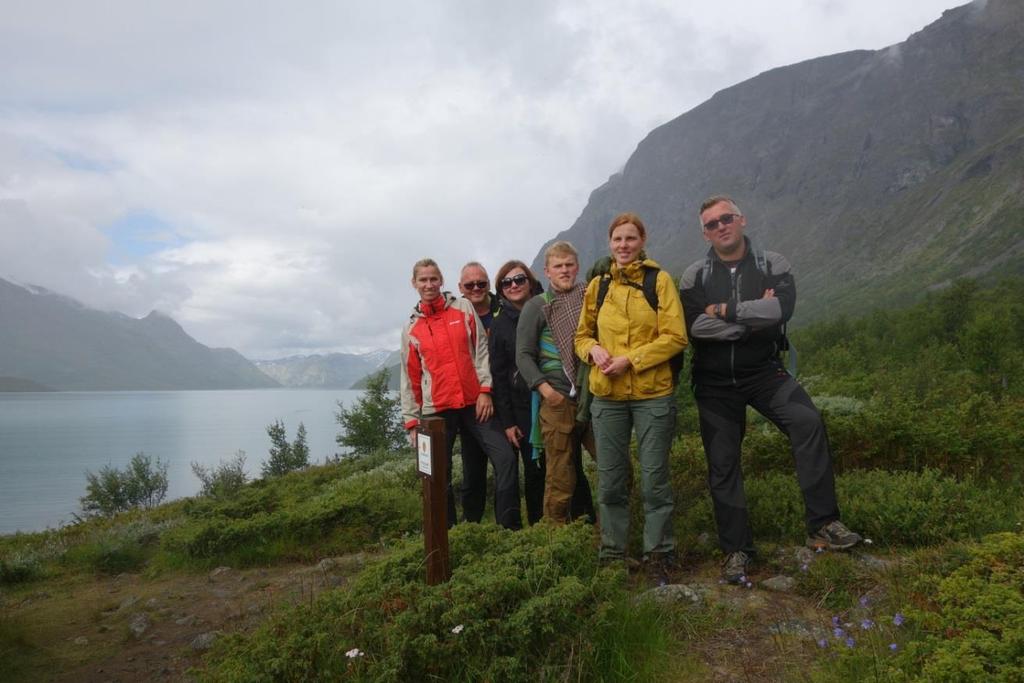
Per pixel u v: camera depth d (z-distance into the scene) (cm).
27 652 476
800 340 5078
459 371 507
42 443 16762
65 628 536
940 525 395
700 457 578
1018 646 234
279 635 330
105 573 783
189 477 9131
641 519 487
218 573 668
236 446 14412
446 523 342
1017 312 3161
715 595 361
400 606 320
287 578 607
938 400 1171
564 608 293
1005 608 255
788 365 412
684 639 321
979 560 305
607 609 304
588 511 501
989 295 5278
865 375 2044
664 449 404
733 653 303
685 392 967
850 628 298
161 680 408
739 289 400
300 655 301
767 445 586
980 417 618
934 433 533
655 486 405
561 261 457
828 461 390
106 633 514
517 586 310
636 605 339
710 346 409
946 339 3284
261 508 833
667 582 395
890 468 539
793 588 362
